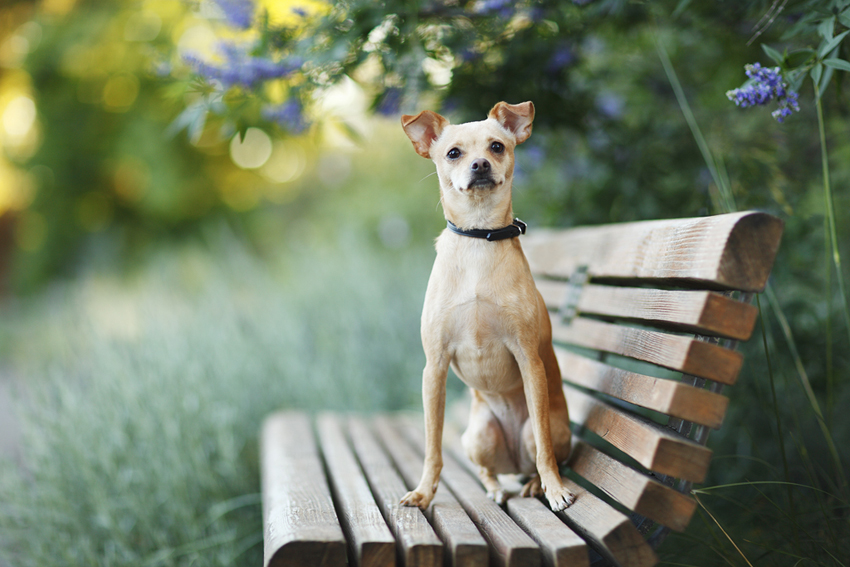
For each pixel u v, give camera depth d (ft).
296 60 8.81
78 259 40.73
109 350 12.84
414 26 8.62
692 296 5.52
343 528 6.48
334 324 16.81
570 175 13.29
